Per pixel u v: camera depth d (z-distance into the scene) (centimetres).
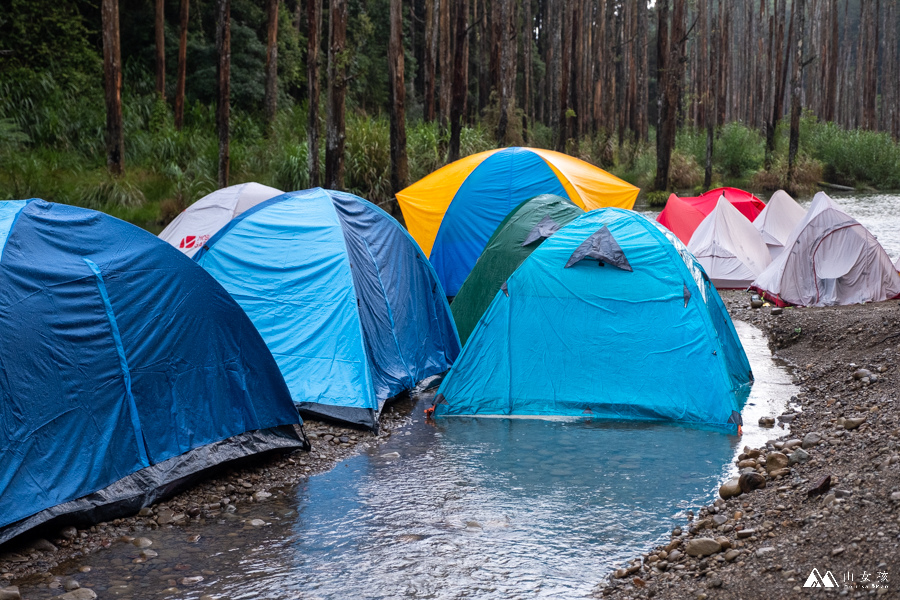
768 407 673
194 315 525
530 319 699
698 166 3638
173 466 497
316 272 699
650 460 560
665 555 404
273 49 2542
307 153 1906
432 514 470
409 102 3906
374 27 3781
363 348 670
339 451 590
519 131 3123
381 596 371
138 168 1955
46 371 440
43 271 451
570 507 477
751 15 5506
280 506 487
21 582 383
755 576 357
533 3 5388
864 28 5359
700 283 699
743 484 481
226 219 865
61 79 2259
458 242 1211
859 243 1050
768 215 1427
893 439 492
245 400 552
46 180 1758
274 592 375
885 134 3919
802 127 4016
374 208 789
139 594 373
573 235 716
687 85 5306
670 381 666
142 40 2802
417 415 686
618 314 688
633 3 4366
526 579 388
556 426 650
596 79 4731
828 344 848
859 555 348
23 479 420
